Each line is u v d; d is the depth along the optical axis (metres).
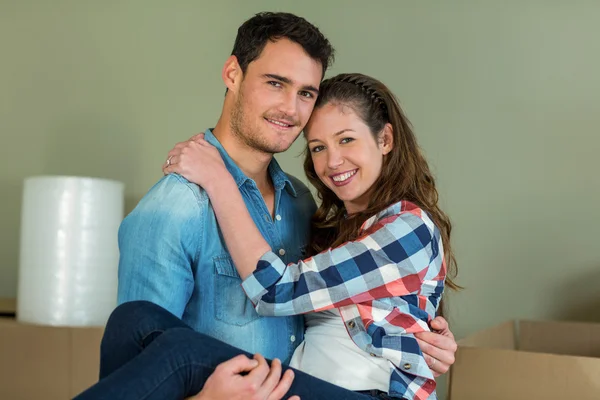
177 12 3.17
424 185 1.79
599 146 2.78
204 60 3.13
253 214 1.66
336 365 1.54
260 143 1.63
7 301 2.95
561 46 2.83
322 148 1.73
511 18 2.87
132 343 1.37
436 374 1.65
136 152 3.16
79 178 2.50
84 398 1.16
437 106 2.92
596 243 2.76
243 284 1.48
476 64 2.90
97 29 3.23
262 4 3.10
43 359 2.27
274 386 1.32
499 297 2.83
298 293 1.49
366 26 3.01
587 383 1.87
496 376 1.98
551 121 2.82
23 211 2.56
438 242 1.65
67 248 2.48
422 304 1.62
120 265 1.54
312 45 1.63
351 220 1.71
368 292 1.52
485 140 2.88
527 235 2.82
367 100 1.71
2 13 3.29
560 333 2.53
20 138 3.26
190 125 3.13
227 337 1.54
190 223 1.51
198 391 1.31
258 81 1.61
